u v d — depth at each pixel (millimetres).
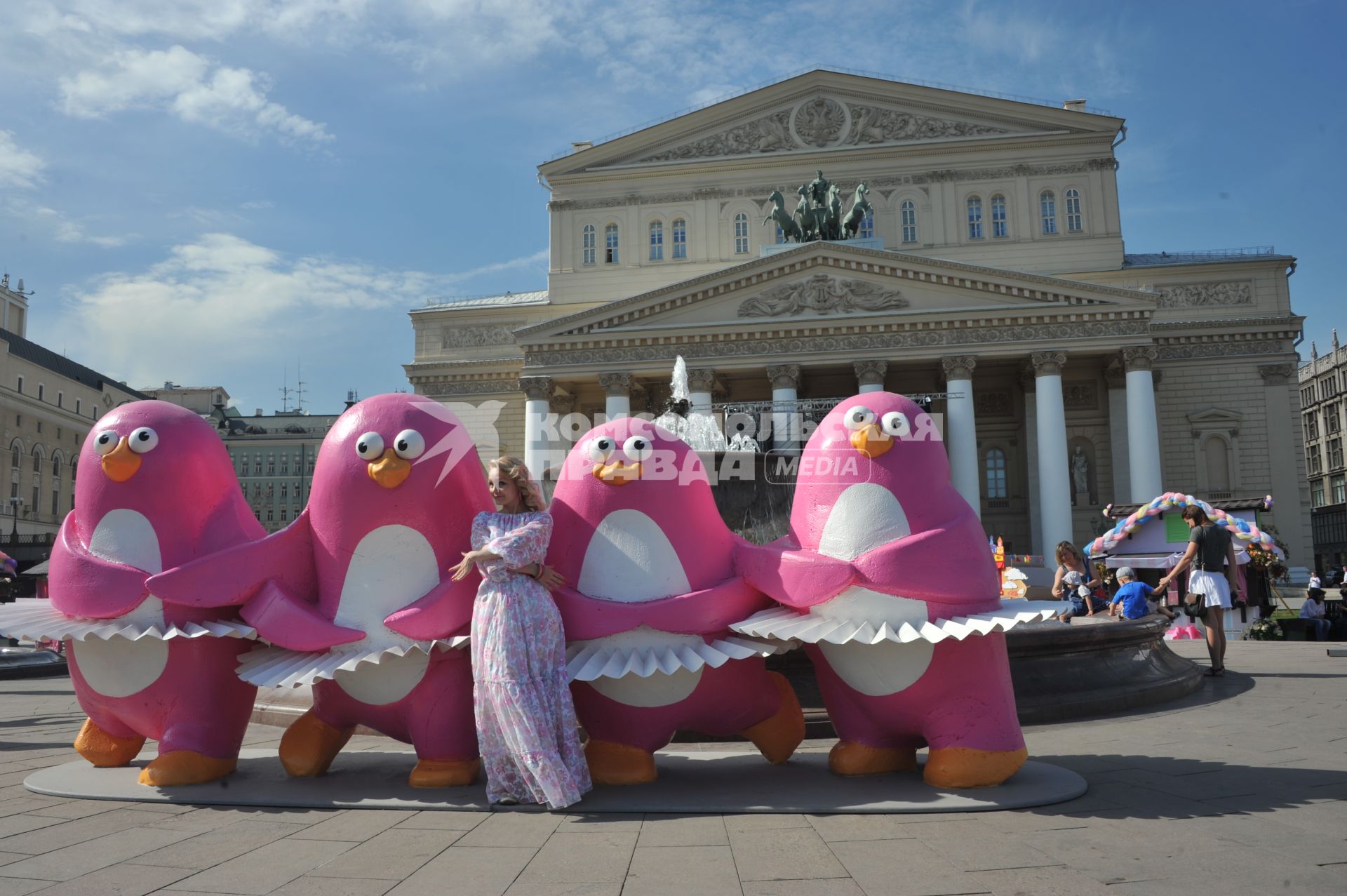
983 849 3750
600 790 4840
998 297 39469
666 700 4910
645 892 3285
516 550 4496
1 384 70562
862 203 43000
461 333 50594
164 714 5152
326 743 5309
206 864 3697
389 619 4719
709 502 5113
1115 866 3525
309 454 85000
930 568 4695
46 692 12508
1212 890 3248
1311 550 42531
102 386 87938
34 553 65250
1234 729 6707
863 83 48062
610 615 4727
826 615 4773
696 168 49062
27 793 5086
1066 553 13602
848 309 40531
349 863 3686
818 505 5012
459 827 4227
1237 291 44781
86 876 3545
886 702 4844
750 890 3293
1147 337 38156
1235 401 44156
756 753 6016
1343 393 77750
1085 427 44000
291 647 4785
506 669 4441
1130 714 7477
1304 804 4469
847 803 4477
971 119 47375
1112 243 45625
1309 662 11164
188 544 5168
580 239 49969
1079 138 46156
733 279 41062
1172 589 17203
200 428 5383
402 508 4805
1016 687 7359
